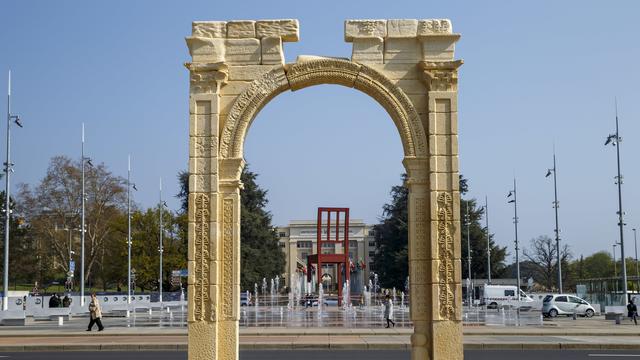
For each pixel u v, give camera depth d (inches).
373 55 746.8
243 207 3442.4
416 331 723.4
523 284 4205.2
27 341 1226.6
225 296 727.1
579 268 5211.6
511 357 967.0
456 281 714.2
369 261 6008.9
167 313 2240.4
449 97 730.2
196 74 735.7
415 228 730.8
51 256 3518.7
